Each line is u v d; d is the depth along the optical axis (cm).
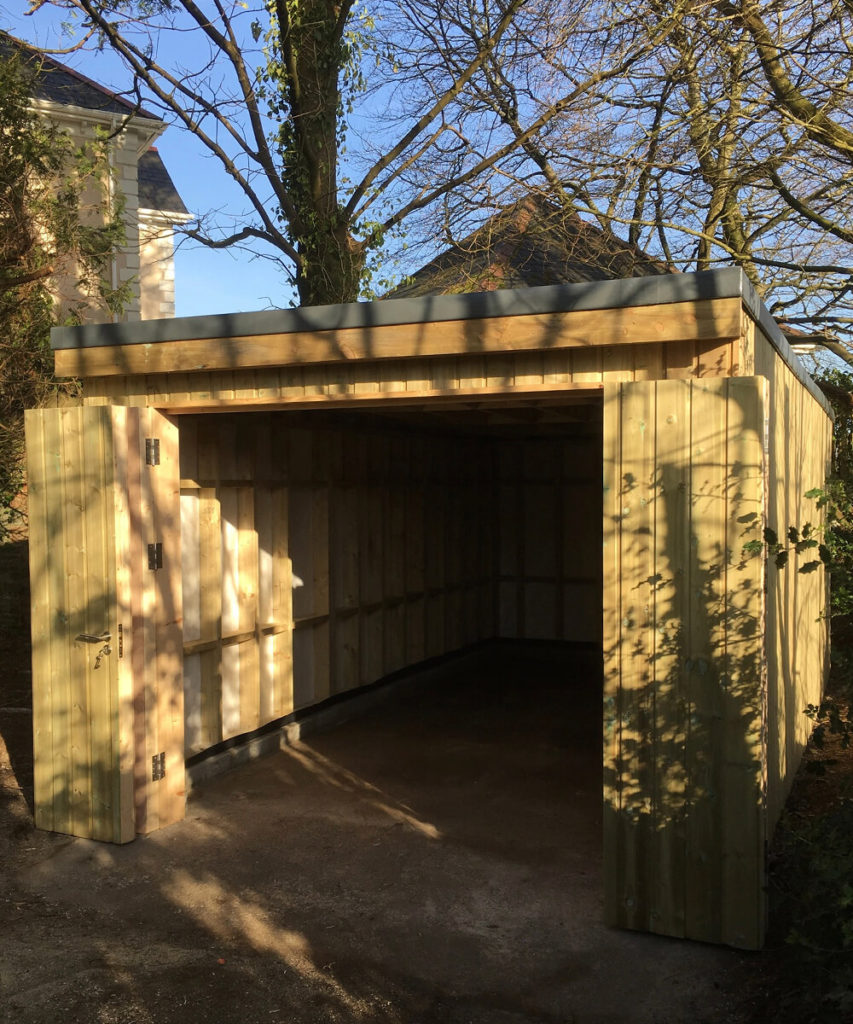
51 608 489
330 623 738
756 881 357
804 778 571
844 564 358
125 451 479
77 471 479
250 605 638
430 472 917
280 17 984
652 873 375
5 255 773
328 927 391
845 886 263
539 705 819
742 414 357
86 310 1010
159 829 502
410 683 869
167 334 476
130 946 373
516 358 407
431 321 412
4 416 799
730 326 358
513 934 383
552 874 445
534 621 1055
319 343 438
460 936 382
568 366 397
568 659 1036
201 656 596
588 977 347
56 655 488
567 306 385
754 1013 318
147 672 493
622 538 378
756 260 1104
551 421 757
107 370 496
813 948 271
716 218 1120
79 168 909
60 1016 321
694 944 370
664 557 371
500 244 1159
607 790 382
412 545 883
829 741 664
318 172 1033
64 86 1136
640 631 375
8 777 580
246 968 357
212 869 451
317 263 1036
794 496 574
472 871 449
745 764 358
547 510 1046
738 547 359
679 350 377
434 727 738
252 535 638
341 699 763
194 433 584
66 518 482
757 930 357
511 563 1062
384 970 355
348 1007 330
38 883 432
